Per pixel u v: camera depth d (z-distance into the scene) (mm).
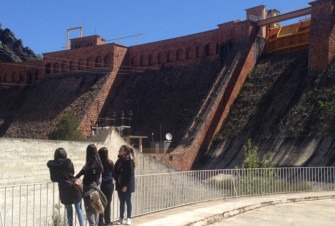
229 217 15961
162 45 73500
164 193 17562
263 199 20062
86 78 77938
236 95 58688
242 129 52719
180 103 63969
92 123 69562
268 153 45750
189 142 52688
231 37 63656
